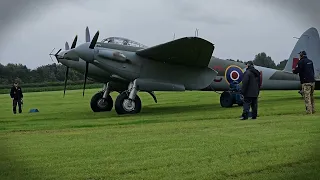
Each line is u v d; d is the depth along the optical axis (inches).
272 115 430.0
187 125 374.0
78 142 299.3
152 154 249.4
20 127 409.4
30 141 309.6
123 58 529.0
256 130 325.1
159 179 200.1
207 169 214.2
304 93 427.5
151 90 542.9
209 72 571.5
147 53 530.3
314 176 202.2
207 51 520.7
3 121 482.3
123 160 236.8
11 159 245.8
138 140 298.7
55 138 322.7
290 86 687.1
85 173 213.3
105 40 550.9
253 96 400.8
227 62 634.8
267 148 255.0
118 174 210.1
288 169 212.1
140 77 541.0
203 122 393.4
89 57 521.3
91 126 399.2
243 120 396.8
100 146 279.7
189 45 506.0
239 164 221.5
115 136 322.3
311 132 305.9
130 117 476.1
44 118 508.4
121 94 519.2
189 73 564.4
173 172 210.4
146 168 218.8
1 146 287.3
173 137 306.5
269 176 202.8
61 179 205.0
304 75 422.3
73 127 396.2
